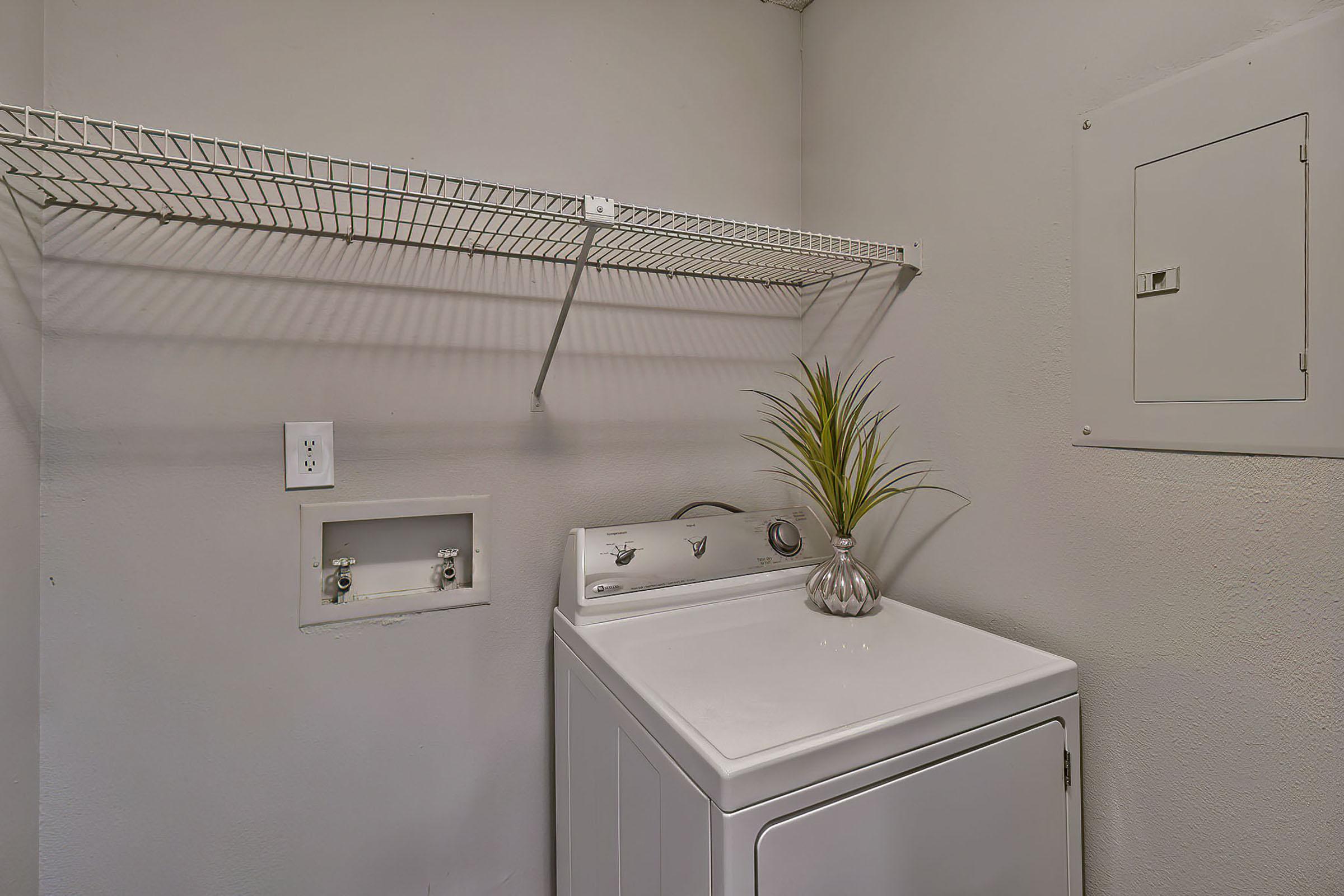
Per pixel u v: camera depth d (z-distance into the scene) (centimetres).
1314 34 80
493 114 138
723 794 73
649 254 145
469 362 138
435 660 135
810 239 133
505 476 142
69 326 107
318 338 124
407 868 133
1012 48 120
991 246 125
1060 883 104
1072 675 106
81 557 108
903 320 147
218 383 117
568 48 147
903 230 146
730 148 169
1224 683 92
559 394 148
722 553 145
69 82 105
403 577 134
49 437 106
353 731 128
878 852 84
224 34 116
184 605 115
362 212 127
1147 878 102
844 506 135
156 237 112
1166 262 97
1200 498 94
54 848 107
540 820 145
